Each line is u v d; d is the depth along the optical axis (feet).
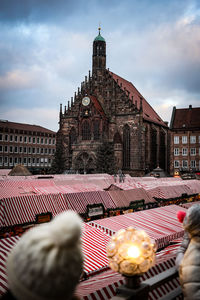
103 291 26.27
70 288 10.47
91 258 49.75
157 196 137.59
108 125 351.46
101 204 109.91
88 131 348.79
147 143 357.61
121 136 346.13
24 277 9.98
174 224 70.03
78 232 10.75
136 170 332.60
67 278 10.27
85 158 347.36
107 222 67.15
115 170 334.44
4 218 83.10
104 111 360.48
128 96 346.33
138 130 335.47
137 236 18.57
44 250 10.18
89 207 104.47
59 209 97.30
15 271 10.18
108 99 359.05
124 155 343.05
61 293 10.23
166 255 36.27
